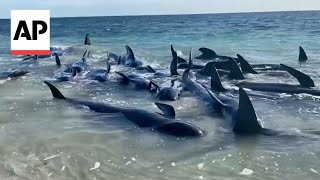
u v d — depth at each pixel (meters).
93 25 88.00
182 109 11.88
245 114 9.44
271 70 17.95
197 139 9.12
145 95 13.98
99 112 11.64
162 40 38.59
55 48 29.50
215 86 14.08
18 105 12.49
